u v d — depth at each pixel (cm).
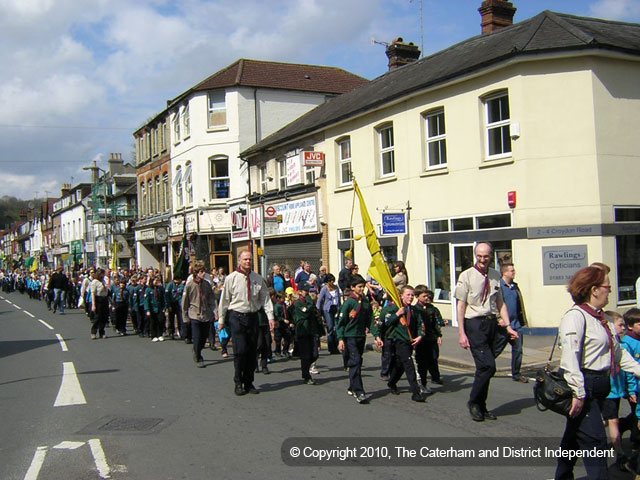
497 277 693
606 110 1350
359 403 788
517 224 1377
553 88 1352
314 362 975
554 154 1346
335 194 2019
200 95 3003
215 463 559
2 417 759
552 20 1504
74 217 6388
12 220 12712
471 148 1493
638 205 1375
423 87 1585
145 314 1636
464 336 686
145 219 3962
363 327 808
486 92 1452
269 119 2988
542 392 458
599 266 452
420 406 764
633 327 561
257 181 2633
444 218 1569
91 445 622
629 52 1345
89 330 1866
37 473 542
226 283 864
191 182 3114
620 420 571
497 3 1920
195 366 1119
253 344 864
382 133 1831
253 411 757
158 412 761
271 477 520
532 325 1347
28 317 2475
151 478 524
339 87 3188
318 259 2134
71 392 895
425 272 1631
